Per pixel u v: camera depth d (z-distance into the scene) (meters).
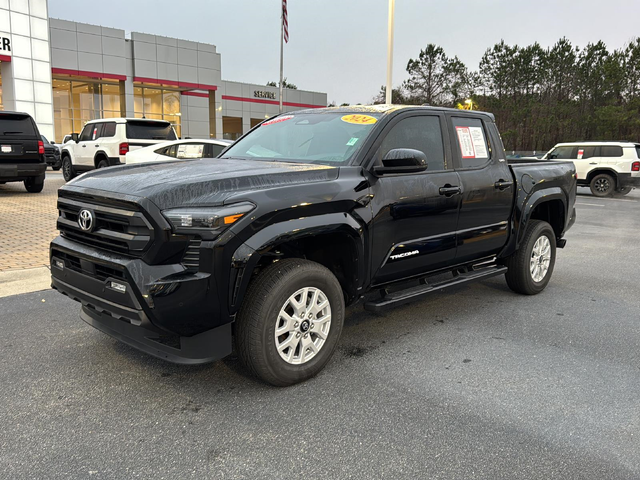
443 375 3.62
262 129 4.76
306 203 3.25
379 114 4.09
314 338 3.55
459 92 57.72
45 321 4.57
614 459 2.66
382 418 3.04
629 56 52.44
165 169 3.59
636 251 8.38
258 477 2.49
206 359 3.10
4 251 6.89
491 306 5.24
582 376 3.63
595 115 49.28
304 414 3.07
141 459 2.62
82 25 34.12
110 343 4.10
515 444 2.78
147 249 2.93
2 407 3.11
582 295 5.70
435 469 2.56
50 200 11.78
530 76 57.50
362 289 3.81
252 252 3.01
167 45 38.62
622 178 17.19
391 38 17.22
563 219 5.85
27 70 25.95
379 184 3.77
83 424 2.94
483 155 4.80
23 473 2.49
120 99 37.75
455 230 4.42
